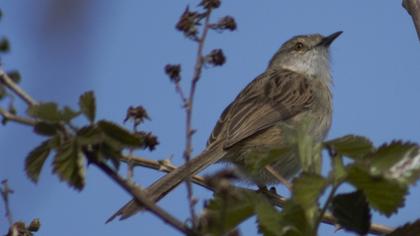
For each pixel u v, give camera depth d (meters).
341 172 5.66
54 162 6.33
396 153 5.71
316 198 5.66
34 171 6.50
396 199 5.75
